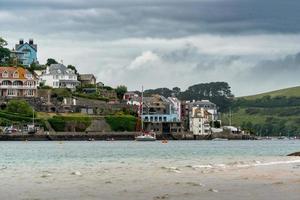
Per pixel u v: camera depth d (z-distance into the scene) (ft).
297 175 222.48
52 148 627.46
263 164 293.84
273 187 176.35
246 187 176.86
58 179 207.41
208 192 163.43
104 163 326.44
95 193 162.91
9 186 183.11
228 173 231.91
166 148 643.45
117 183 191.01
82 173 236.02
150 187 178.09
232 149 627.87
